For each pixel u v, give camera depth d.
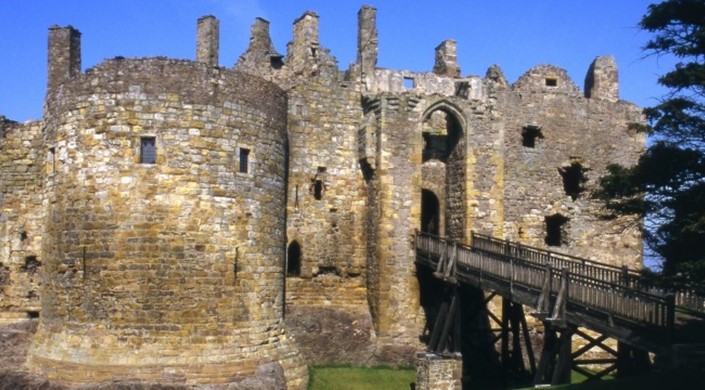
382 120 26.80
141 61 20.83
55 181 21.48
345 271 27.28
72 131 21.06
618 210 19.11
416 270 26.69
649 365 22.95
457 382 23.30
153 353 19.86
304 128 27.06
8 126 25.95
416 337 26.45
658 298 15.68
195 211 20.64
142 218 20.31
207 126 21.02
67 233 20.88
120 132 20.55
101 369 19.62
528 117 30.62
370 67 28.36
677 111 17.23
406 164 27.00
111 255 20.23
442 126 30.14
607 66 32.53
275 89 23.19
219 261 20.83
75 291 20.55
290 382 22.08
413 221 26.88
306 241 26.80
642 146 32.16
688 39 17.59
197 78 21.08
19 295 25.33
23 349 23.14
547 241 31.88
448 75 30.86
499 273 21.19
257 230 21.86
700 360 15.12
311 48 29.42
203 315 20.47
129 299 20.09
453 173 29.14
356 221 27.59
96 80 20.88
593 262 21.98
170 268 20.28
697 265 15.97
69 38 24.11
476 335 27.48
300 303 26.61
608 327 16.80
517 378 24.25
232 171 21.33
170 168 20.55
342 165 27.55
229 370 20.41
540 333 28.95
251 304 21.45
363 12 28.59
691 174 17.45
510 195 29.89
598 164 31.44
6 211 25.52
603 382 16.50
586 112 31.55
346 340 26.09
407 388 24.12
